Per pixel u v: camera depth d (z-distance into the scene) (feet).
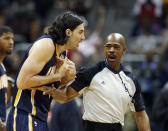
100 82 45.14
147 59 97.09
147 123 47.88
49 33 44.04
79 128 62.64
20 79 41.09
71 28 43.96
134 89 46.88
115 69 45.85
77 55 86.84
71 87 46.16
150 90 93.15
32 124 42.60
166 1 129.59
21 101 43.16
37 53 41.42
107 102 44.78
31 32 121.49
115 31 128.67
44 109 44.21
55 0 133.80
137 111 47.67
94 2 134.41
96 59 101.81
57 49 44.32
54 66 44.14
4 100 51.39
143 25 113.91
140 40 111.04
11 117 43.37
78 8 124.88
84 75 45.50
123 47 45.88
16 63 75.97
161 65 94.53
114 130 45.01
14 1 131.34
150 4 125.29
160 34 119.03
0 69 51.90
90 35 124.36
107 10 131.85
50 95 45.34
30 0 131.23
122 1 139.13
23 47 106.42
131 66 100.27
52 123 62.80
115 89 45.09
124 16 136.36
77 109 62.85
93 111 45.34
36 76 41.52
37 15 132.26
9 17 124.26
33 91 43.09
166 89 68.13
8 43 53.52
